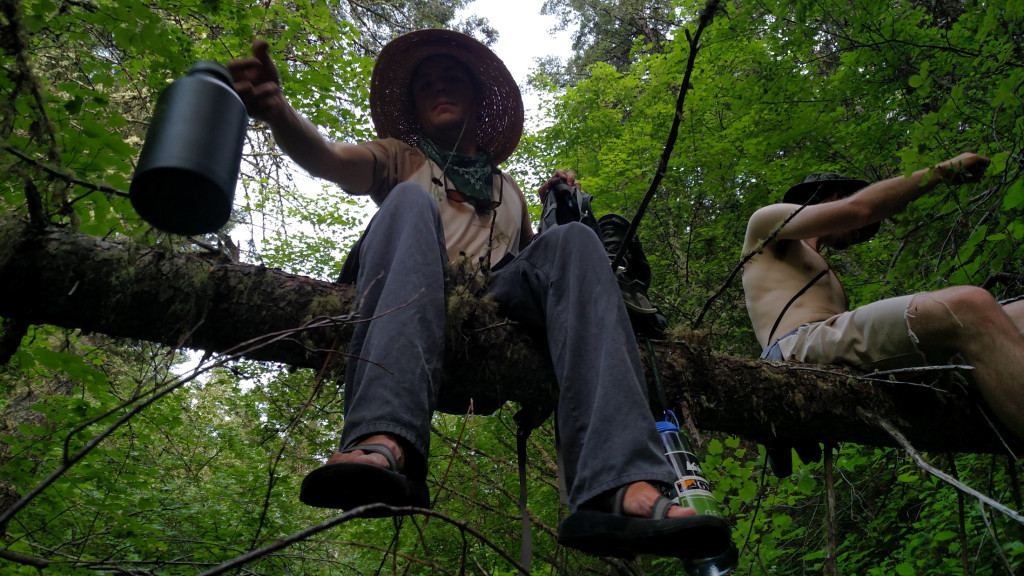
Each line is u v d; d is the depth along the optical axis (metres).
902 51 3.62
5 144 1.36
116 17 1.90
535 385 1.77
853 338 2.14
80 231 1.64
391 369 1.30
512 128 2.43
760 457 2.74
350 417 1.27
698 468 1.48
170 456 4.27
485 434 4.15
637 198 5.39
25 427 2.43
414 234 1.54
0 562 2.33
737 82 4.49
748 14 3.87
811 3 3.60
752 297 2.49
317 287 1.68
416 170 2.03
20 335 1.52
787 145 4.39
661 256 5.52
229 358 1.04
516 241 2.11
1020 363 1.85
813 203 2.65
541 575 3.75
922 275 2.90
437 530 3.73
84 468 2.74
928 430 2.16
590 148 6.02
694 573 1.53
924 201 2.31
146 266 1.54
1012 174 2.23
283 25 3.87
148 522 3.30
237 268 1.64
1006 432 2.16
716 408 2.01
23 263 1.46
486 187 2.13
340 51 3.38
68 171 1.43
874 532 3.68
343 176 1.88
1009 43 2.80
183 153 1.11
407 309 1.40
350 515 0.85
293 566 3.14
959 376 2.06
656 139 5.20
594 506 1.24
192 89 1.21
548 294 1.61
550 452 4.24
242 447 4.32
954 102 2.17
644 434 1.26
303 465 3.29
